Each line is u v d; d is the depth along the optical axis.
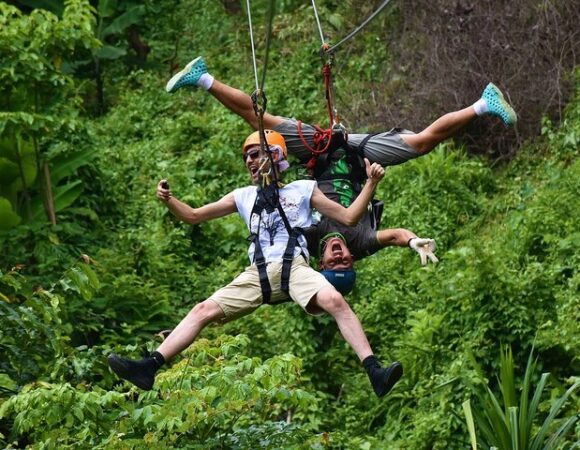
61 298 10.66
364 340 7.33
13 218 15.94
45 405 9.18
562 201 15.62
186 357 10.14
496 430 10.90
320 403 13.67
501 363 11.35
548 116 18.17
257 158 7.86
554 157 17.41
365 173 8.52
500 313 12.62
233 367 9.34
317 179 8.47
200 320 7.54
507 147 18.45
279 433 9.76
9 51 15.66
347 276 7.98
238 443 9.71
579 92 18.03
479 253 12.92
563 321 12.60
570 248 14.57
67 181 17.75
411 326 14.44
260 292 7.60
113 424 9.52
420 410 12.92
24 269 15.50
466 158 18.25
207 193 18.80
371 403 13.74
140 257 16.30
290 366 9.29
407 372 13.49
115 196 18.44
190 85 8.61
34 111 16.23
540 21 18.36
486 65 18.55
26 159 16.55
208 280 16.62
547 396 12.32
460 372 12.37
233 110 8.66
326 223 8.23
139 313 15.12
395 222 16.94
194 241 17.61
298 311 13.95
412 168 17.73
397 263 16.05
